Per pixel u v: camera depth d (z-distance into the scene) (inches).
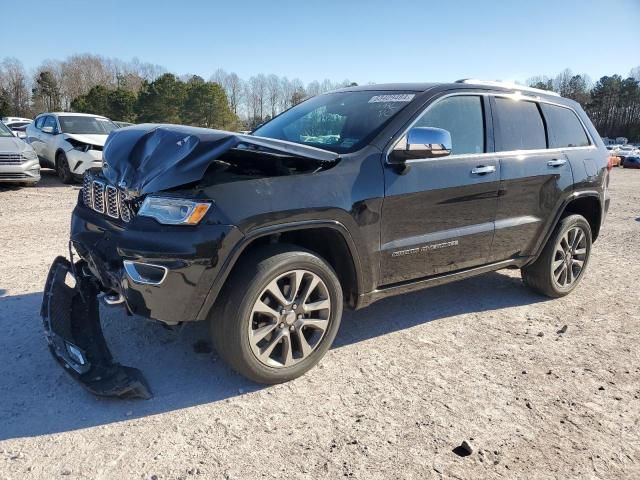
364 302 136.4
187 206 106.4
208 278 108.3
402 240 137.5
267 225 112.7
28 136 507.5
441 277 152.5
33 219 298.8
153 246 106.3
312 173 121.0
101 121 493.7
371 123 141.5
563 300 191.3
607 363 141.9
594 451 104.1
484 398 122.1
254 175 116.3
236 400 117.9
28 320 154.4
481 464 99.2
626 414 117.6
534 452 103.3
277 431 107.3
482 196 153.5
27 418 108.0
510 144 164.2
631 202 490.0
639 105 3700.8
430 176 139.9
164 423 108.6
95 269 128.0
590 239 195.8
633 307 185.5
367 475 95.1
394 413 114.8
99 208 135.0
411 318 168.9
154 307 109.5
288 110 180.7
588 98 3956.7
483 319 170.2
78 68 3818.9
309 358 127.3
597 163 193.0
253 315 116.3
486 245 159.2
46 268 205.3
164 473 94.1
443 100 148.9
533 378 132.3
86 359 118.8
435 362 139.3
